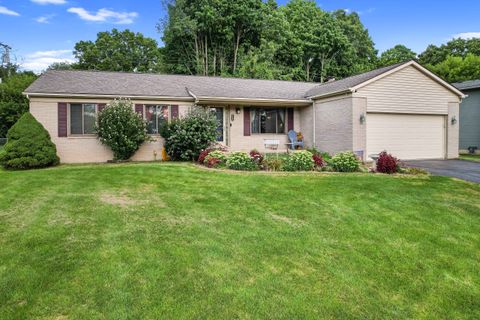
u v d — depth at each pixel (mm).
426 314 3148
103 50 40125
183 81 15680
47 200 6355
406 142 13695
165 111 13570
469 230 5285
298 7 36906
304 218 5578
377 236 4910
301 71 33812
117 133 12000
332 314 3037
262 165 10117
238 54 31828
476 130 18297
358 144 12742
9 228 4805
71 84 12992
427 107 13844
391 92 13203
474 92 18312
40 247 4168
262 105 15328
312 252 4273
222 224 5180
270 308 3062
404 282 3672
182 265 3783
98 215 5453
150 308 2996
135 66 41406
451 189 7938
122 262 3811
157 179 8516
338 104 13414
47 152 11273
